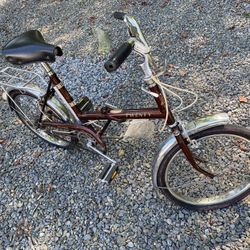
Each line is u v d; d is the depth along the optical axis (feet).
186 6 11.68
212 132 5.60
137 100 8.97
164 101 5.45
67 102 6.66
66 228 6.86
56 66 10.64
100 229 6.72
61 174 7.80
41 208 7.27
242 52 9.59
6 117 9.47
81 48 11.12
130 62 10.00
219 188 6.88
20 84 7.44
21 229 7.02
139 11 12.02
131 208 6.91
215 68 9.33
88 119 6.75
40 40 5.89
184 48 10.17
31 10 13.67
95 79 9.88
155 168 5.94
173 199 6.50
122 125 8.11
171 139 5.75
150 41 10.69
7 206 7.45
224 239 6.20
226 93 8.61
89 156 7.96
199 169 6.29
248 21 10.50
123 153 7.81
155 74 5.19
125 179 7.39
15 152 8.50
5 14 13.80
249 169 7.00
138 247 6.35
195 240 6.28
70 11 13.05
